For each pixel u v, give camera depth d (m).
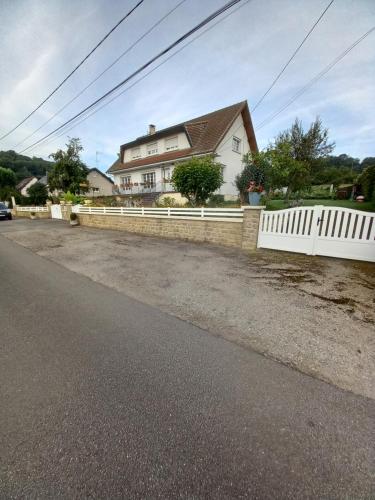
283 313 2.90
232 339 2.40
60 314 3.02
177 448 1.35
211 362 2.07
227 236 6.84
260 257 5.46
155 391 1.76
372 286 3.68
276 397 1.69
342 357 2.11
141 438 1.42
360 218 4.83
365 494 1.13
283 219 5.75
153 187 18.27
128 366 2.04
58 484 1.20
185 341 2.38
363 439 1.39
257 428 1.46
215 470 1.24
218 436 1.42
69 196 16.53
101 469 1.26
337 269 4.48
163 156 17.80
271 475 1.21
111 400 1.69
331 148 12.84
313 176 13.19
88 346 2.34
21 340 2.46
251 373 1.93
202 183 9.22
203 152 14.61
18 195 29.58
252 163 11.90
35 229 12.09
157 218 8.72
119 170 20.66
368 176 10.61
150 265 5.09
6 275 4.71
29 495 1.15
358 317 2.78
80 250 6.84
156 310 3.07
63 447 1.37
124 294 3.63
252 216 6.11
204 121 16.92
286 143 11.16
